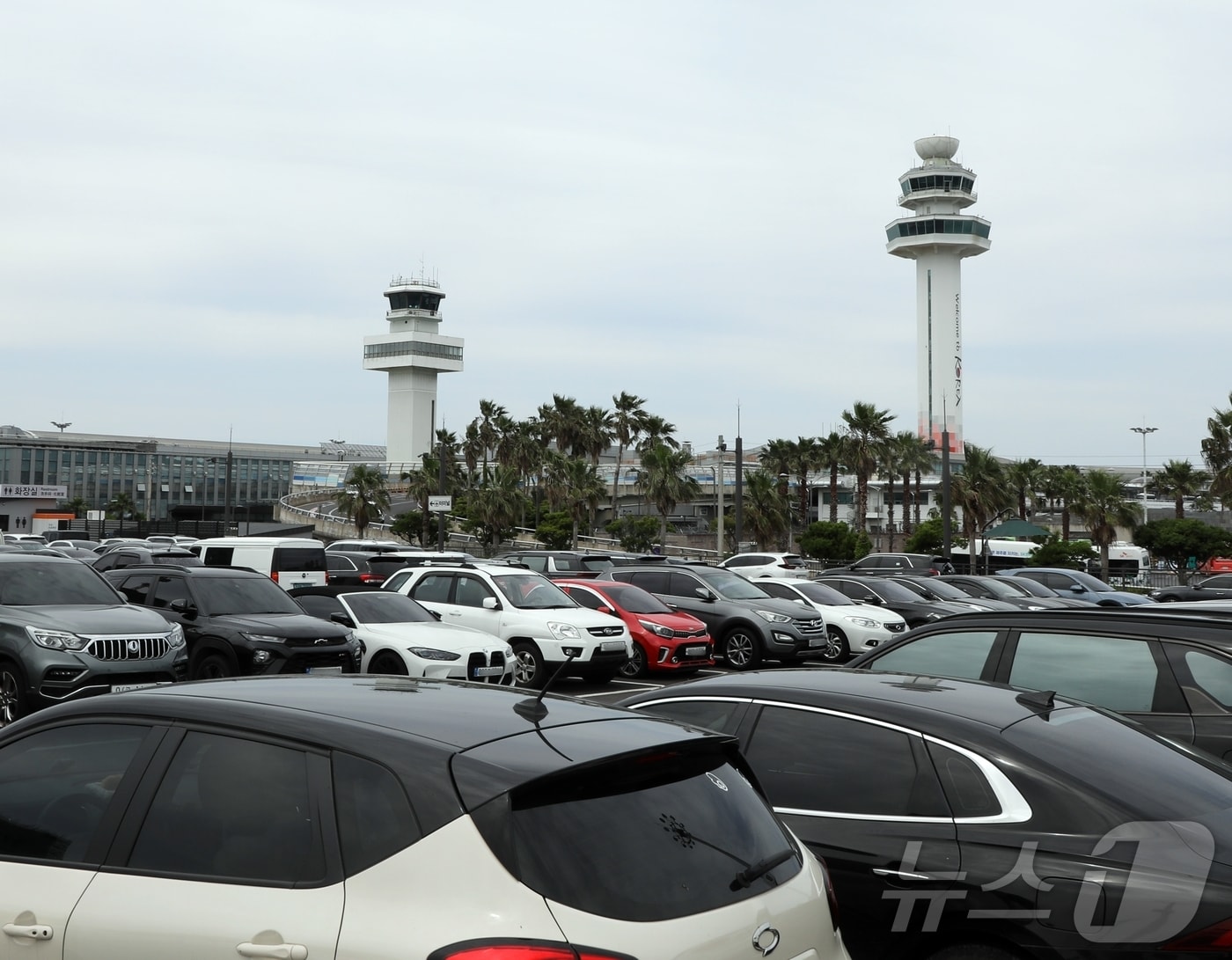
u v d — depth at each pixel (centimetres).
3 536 3991
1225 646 629
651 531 8369
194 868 326
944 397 11944
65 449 15312
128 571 1507
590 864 294
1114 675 651
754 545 7869
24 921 337
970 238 11831
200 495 16912
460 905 281
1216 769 470
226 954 302
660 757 336
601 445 9144
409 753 316
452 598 1795
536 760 312
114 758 361
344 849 304
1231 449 6775
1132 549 7012
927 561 3947
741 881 322
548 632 1691
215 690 380
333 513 10250
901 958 443
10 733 390
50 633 1159
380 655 1510
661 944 285
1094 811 421
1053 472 8150
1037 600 2852
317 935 292
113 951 320
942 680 539
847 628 2225
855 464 7488
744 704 525
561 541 8219
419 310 15562
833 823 468
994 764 446
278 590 1521
